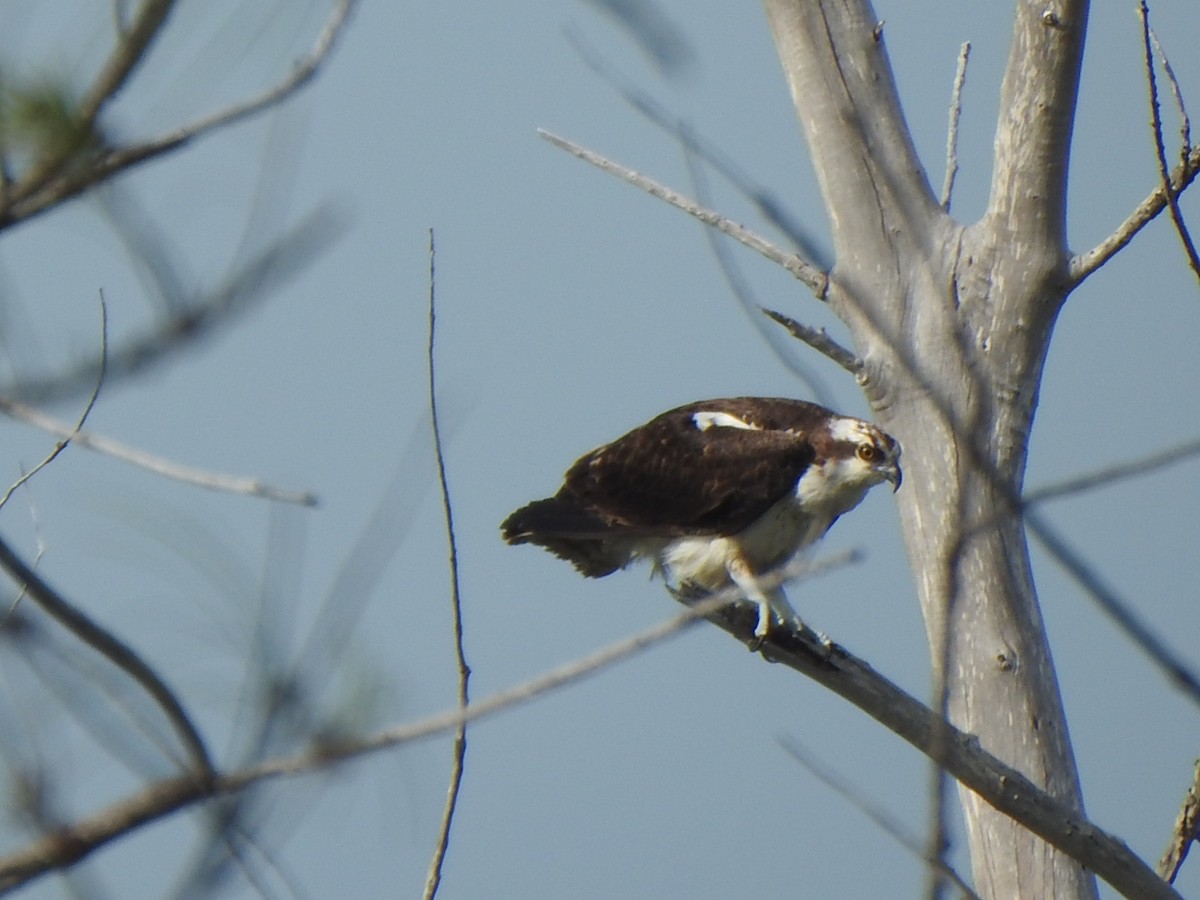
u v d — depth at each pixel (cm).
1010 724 1160
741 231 1295
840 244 1287
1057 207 1232
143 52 504
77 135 507
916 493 1224
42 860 481
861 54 1312
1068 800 1148
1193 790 1038
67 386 579
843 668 992
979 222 1261
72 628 492
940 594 545
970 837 1178
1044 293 1230
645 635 537
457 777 750
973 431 607
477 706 525
